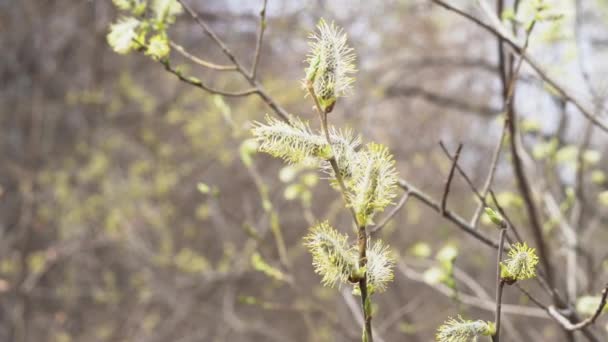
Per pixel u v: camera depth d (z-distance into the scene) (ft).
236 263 25.20
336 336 20.83
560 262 14.39
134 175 28.55
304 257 28.76
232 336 30.22
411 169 27.99
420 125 27.94
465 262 26.21
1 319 26.86
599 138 17.11
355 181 4.90
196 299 29.30
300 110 23.91
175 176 29.17
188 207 31.19
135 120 31.50
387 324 16.84
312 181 12.67
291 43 26.35
